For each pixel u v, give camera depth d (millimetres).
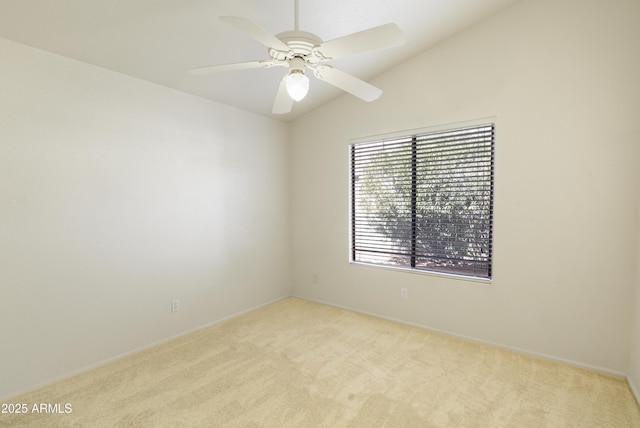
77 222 2279
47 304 2156
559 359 2416
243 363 2441
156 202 2740
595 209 2248
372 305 3408
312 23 2225
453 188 2887
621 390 2070
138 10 1845
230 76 2729
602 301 2254
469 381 2186
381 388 2109
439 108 2861
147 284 2697
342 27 2318
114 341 2500
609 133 2184
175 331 2906
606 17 2164
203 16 1962
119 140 2490
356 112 3398
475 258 2803
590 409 1892
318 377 2244
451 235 2920
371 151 3385
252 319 3352
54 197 2170
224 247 3318
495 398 1999
